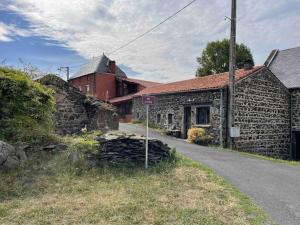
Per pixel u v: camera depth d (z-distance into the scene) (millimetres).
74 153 8680
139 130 20609
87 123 13453
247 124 17891
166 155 9898
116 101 32250
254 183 8336
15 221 5402
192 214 5887
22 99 9555
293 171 10406
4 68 10328
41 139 9258
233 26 16422
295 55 24219
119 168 8781
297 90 20812
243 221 5625
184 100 19875
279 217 5918
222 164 10758
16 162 7957
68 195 6766
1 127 8953
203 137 17031
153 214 5840
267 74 19453
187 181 8016
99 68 38750
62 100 12969
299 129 20625
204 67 39969
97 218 5578
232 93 16453
